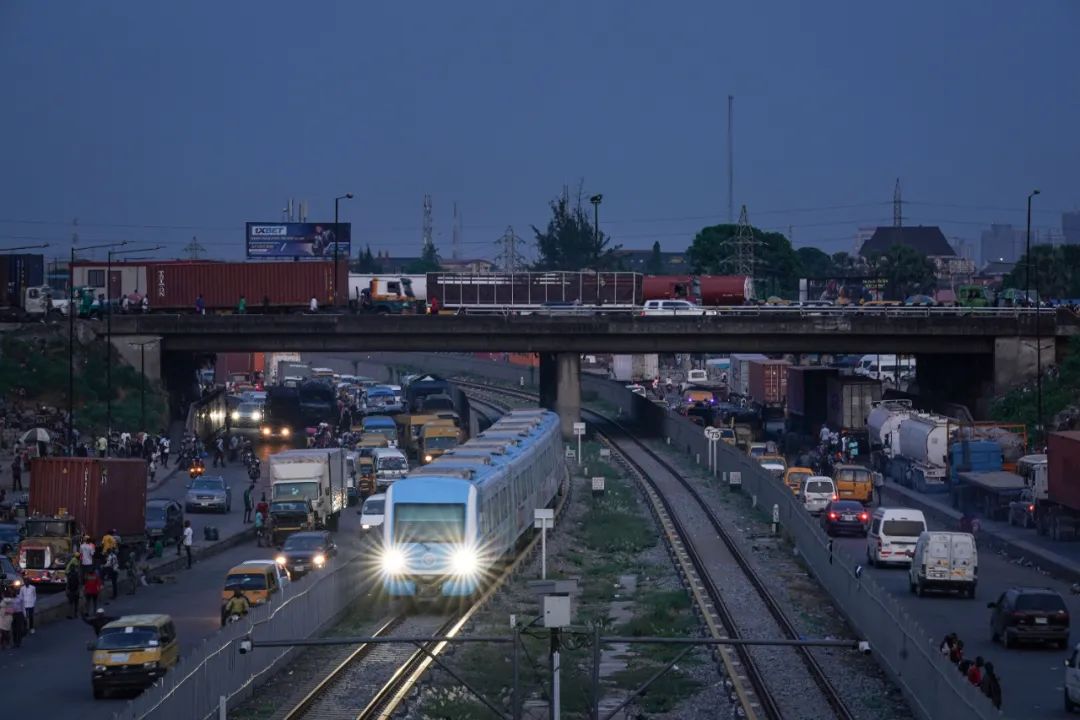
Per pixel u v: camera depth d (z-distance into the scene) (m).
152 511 65.38
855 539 74.75
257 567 47.72
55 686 38.84
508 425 80.06
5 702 36.84
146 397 111.38
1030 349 108.88
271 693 36.97
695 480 96.00
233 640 35.12
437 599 49.34
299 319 111.75
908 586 58.38
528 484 65.88
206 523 75.44
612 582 58.94
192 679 31.62
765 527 75.19
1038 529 71.44
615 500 86.12
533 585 27.89
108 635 37.53
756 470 84.44
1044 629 44.16
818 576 58.12
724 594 54.81
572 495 88.44
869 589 44.06
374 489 89.06
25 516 68.81
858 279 188.25
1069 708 36.06
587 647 43.91
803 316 111.38
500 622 46.56
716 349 111.38
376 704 35.12
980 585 58.28
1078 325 108.88
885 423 98.00
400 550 49.41
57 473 56.84
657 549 69.06
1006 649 44.59
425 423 106.38
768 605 52.00
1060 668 41.66
